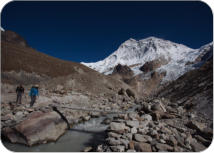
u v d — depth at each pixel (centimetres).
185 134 891
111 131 856
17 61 5322
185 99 2184
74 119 1273
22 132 815
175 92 3388
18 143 814
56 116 1048
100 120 1395
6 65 4697
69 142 877
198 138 831
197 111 1499
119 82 6053
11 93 2192
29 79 4878
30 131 834
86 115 1499
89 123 1283
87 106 1845
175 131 911
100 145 758
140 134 812
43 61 6806
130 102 2902
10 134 836
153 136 798
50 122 957
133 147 700
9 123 952
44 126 904
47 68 6366
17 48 6731
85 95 2966
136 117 1086
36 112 983
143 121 1026
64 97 2216
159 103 1445
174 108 1648
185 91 2739
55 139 893
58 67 7069
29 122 877
